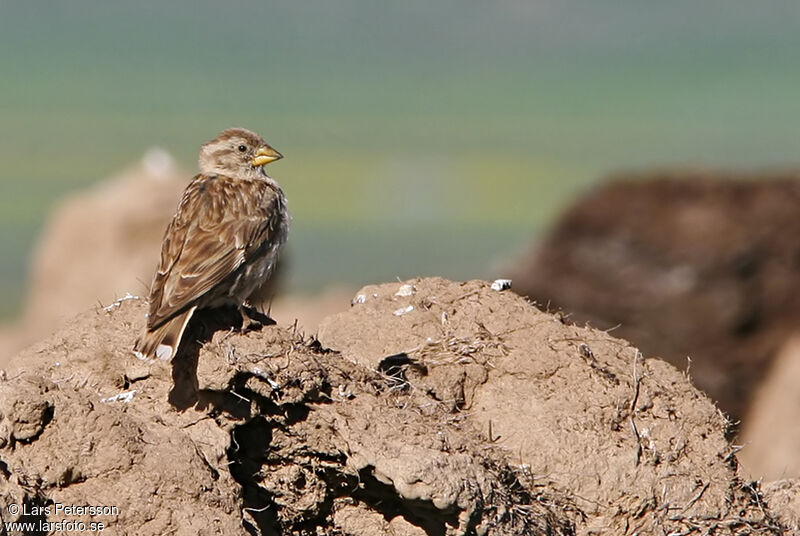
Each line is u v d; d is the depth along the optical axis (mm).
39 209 93625
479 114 180750
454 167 129000
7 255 72938
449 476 8258
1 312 50906
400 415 8695
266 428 8578
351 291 31688
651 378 9578
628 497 9109
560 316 10078
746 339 22344
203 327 8883
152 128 159000
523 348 9656
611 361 9625
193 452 8227
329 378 8703
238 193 9320
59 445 8055
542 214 96688
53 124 161500
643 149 130875
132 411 8562
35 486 7906
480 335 9766
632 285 22828
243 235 9078
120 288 27797
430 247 77188
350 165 131625
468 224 91000
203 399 8570
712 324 22422
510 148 141625
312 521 8727
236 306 9055
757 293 22531
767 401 21219
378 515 8664
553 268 23438
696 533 9141
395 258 71250
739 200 23188
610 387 9461
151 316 8602
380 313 10016
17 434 8016
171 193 28797
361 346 9789
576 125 162625
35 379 8180
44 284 28906
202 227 9055
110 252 28219
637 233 23125
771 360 22094
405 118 176125
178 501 8070
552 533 8859
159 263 9000
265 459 8602
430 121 173125
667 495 9164
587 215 23547
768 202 23031
